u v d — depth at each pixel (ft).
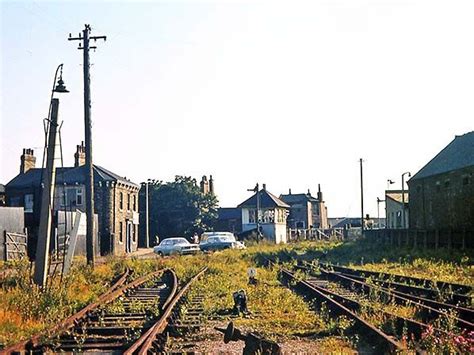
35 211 131.03
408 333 36.32
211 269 101.14
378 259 123.44
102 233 177.17
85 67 106.83
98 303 50.78
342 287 72.74
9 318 44.04
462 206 153.99
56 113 64.13
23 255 117.39
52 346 35.29
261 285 72.08
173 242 175.22
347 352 33.24
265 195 302.66
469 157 155.22
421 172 181.78
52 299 52.54
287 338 38.34
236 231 332.60
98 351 34.45
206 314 47.98
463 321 39.78
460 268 90.27
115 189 196.65
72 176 196.54
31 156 206.18
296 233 291.79
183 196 271.69
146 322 43.55
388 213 232.32
